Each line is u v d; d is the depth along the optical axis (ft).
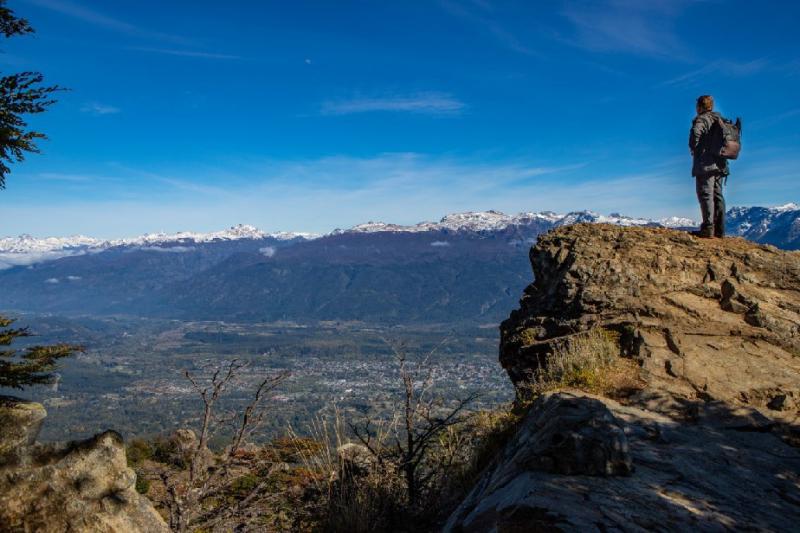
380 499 21.39
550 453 14.26
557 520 11.71
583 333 26.84
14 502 19.76
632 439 17.17
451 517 15.75
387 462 22.31
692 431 18.16
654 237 32.91
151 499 29.12
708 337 25.12
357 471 23.36
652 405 20.52
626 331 26.09
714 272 29.22
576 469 13.99
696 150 33.14
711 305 27.58
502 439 20.72
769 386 21.62
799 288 27.81
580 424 14.78
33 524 19.67
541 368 26.40
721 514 12.75
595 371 23.54
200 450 21.38
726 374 22.53
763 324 25.36
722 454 16.42
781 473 15.42
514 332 31.42
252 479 26.63
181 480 24.00
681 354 23.84
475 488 16.83
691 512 12.63
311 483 24.97
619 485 13.60
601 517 11.91
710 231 32.91
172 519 21.39
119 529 20.30
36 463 20.52
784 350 24.18
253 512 22.13
